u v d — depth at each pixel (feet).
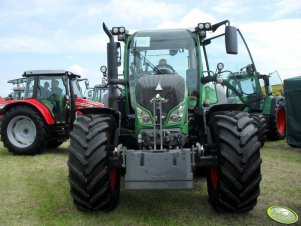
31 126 24.56
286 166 19.31
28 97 26.27
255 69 28.25
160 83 12.04
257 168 10.95
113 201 11.80
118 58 14.52
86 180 11.07
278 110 32.04
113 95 14.40
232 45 13.35
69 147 11.52
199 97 14.52
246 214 11.61
